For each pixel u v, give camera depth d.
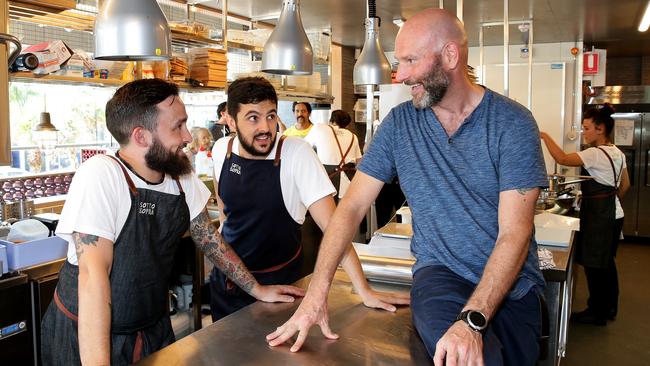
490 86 8.22
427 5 5.40
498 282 1.31
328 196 2.23
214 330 1.54
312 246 3.89
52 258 2.59
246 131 2.17
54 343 1.81
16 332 2.45
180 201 1.81
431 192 1.51
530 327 1.43
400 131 1.58
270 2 5.08
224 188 2.34
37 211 3.40
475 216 1.47
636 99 7.58
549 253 2.21
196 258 3.29
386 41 7.68
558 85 7.82
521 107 1.48
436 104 1.48
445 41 1.42
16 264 2.46
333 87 8.24
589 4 5.36
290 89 5.31
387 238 2.44
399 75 1.47
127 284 1.72
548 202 4.07
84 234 1.58
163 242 1.80
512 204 1.41
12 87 4.56
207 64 3.92
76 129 5.11
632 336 4.29
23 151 4.34
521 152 1.41
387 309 1.70
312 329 1.55
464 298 1.38
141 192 1.71
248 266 2.37
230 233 2.38
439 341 1.23
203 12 5.48
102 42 2.07
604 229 4.25
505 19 4.69
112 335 1.75
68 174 3.92
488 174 1.46
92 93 5.21
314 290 1.50
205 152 4.53
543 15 5.88
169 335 1.95
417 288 1.49
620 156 4.27
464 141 1.47
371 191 1.65
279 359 1.35
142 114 1.66
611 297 4.55
